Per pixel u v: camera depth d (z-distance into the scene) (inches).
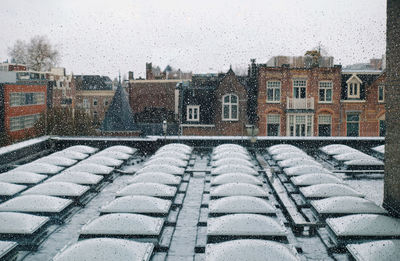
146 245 290.5
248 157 625.6
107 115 1649.9
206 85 1737.2
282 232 312.7
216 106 1552.7
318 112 1441.9
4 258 276.1
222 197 413.1
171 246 328.5
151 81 2128.4
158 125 1705.2
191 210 421.4
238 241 275.6
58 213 372.8
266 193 419.5
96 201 451.5
